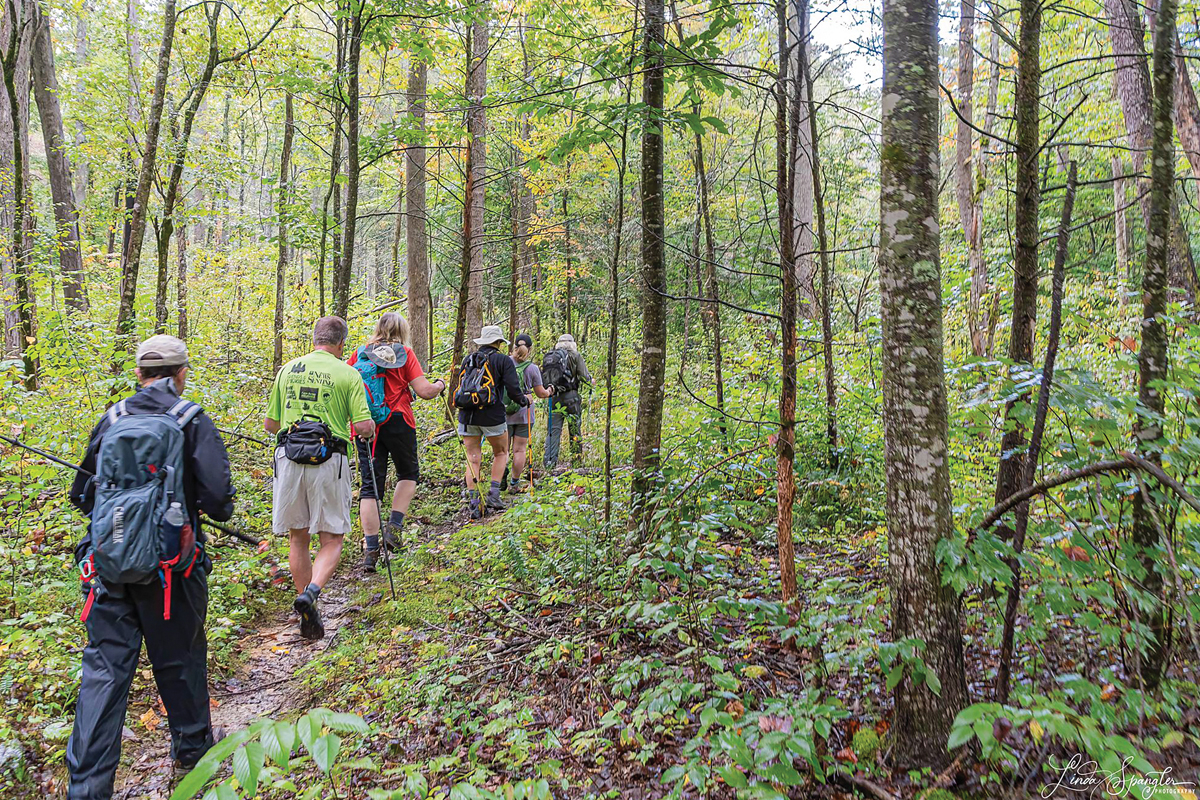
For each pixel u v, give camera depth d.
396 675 3.87
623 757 2.96
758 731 2.48
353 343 12.63
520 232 14.98
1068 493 2.97
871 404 6.14
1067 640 3.21
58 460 3.18
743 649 3.52
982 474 4.81
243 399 8.77
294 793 2.91
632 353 16.36
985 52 10.62
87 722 2.66
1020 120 3.38
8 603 4.22
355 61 7.25
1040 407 2.58
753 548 4.95
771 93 3.61
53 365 6.57
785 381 3.38
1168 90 2.76
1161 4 2.74
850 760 2.64
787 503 3.34
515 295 14.72
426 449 9.30
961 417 3.66
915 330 2.45
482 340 7.21
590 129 4.91
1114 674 2.84
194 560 2.98
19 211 8.26
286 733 1.58
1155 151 2.81
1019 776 2.40
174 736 3.05
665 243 4.80
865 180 11.94
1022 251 3.36
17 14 8.52
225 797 1.46
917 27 2.43
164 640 2.92
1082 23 9.03
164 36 7.29
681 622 3.77
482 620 4.56
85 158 12.81
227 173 10.46
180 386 3.15
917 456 2.46
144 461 2.81
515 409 7.42
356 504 6.97
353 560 6.09
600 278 18.41
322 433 4.66
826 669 2.98
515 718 3.27
